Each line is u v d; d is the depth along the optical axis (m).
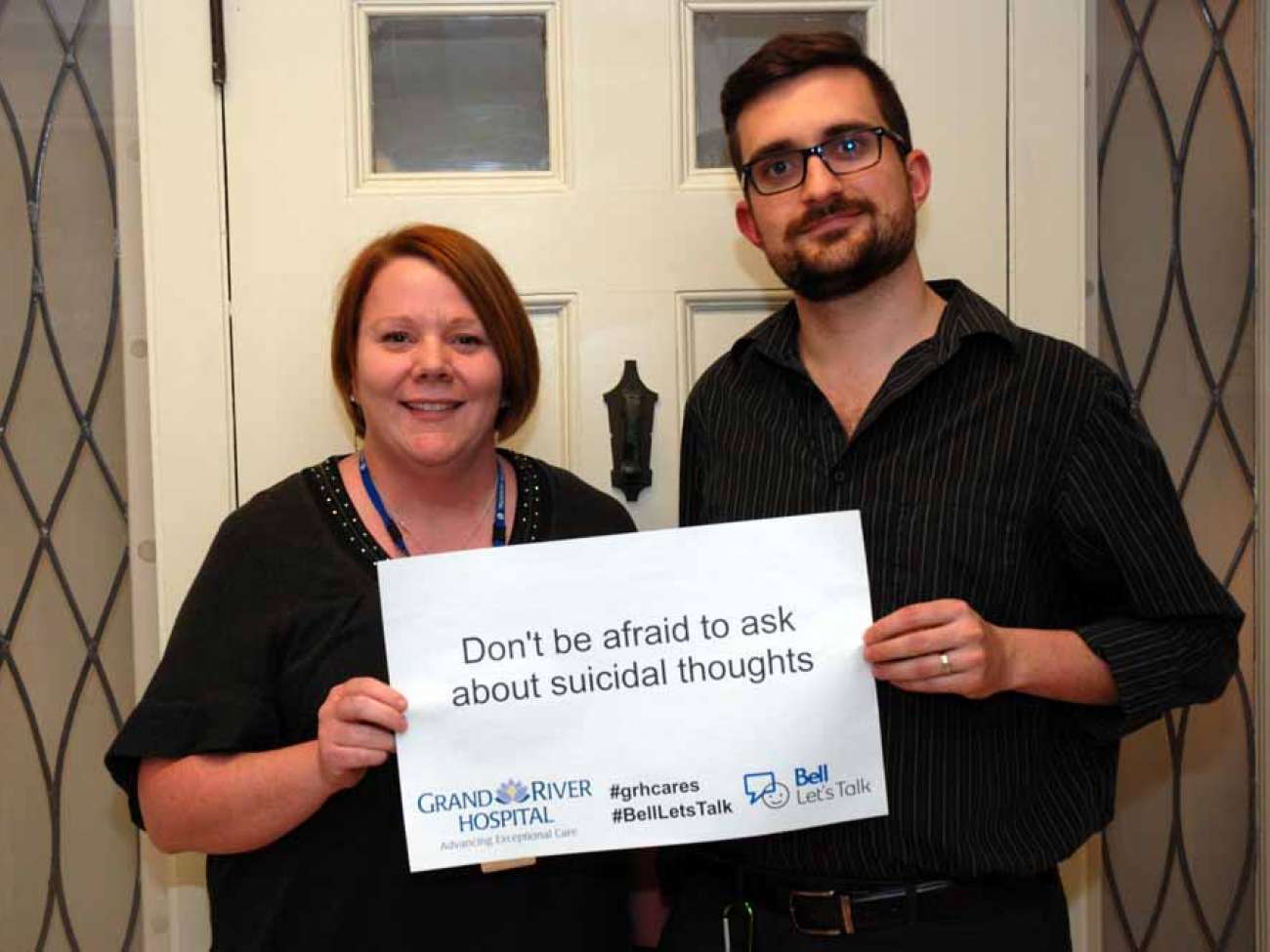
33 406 1.33
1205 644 1.00
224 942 1.01
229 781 0.96
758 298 1.35
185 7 1.29
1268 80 1.32
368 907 0.98
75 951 1.35
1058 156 1.34
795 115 1.02
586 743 0.97
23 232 1.32
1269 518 1.34
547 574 0.97
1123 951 1.38
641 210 1.34
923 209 1.34
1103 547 1.00
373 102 1.34
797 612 0.97
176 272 1.30
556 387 1.35
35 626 1.34
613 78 1.33
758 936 1.04
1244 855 1.37
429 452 0.99
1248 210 1.36
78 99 1.31
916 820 0.98
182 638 1.01
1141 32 1.36
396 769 0.99
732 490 1.08
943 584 1.00
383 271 1.01
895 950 0.99
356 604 1.00
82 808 1.35
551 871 1.01
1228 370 1.37
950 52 1.33
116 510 1.34
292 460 1.32
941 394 1.03
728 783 0.97
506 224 1.33
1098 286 1.37
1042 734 1.03
